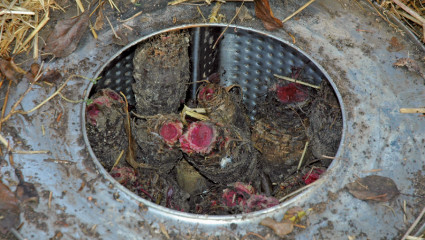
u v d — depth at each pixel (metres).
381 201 1.58
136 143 1.68
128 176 1.64
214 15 1.73
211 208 1.67
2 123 1.62
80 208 1.56
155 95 1.68
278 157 1.73
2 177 1.58
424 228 1.57
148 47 1.67
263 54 1.75
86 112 1.64
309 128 1.70
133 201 1.57
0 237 1.55
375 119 1.64
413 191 1.59
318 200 1.58
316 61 1.69
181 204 1.71
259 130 1.74
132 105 1.77
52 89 1.65
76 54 1.68
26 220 1.55
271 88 1.74
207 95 1.70
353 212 1.57
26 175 1.58
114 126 1.65
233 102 1.73
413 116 1.64
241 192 1.66
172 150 1.66
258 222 1.56
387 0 1.77
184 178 1.75
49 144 1.61
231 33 1.73
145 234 1.55
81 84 1.66
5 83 1.66
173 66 1.66
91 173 1.59
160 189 1.68
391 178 1.59
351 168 1.60
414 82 1.67
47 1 1.73
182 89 1.71
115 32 1.70
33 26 1.71
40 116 1.63
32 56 1.69
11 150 1.60
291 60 1.72
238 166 1.66
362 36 1.71
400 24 1.72
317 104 1.69
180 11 1.74
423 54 1.69
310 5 1.74
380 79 1.67
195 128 1.63
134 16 1.72
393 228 1.56
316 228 1.56
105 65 1.67
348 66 1.68
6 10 1.71
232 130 1.66
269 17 1.71
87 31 1.70
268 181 1.75
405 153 1.61
